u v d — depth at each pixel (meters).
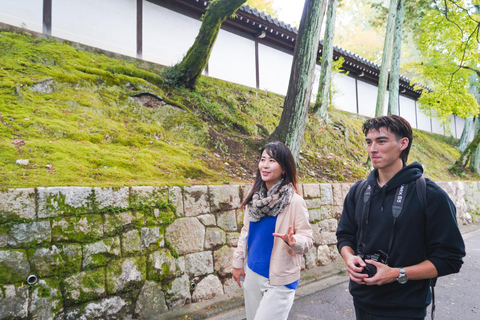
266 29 9.41
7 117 3.93
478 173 13.97
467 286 4.50
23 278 2.49
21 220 2.55
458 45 10.55
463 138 17.22
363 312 1.55
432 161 13.17
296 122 6.11
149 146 4.88
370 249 1.50
